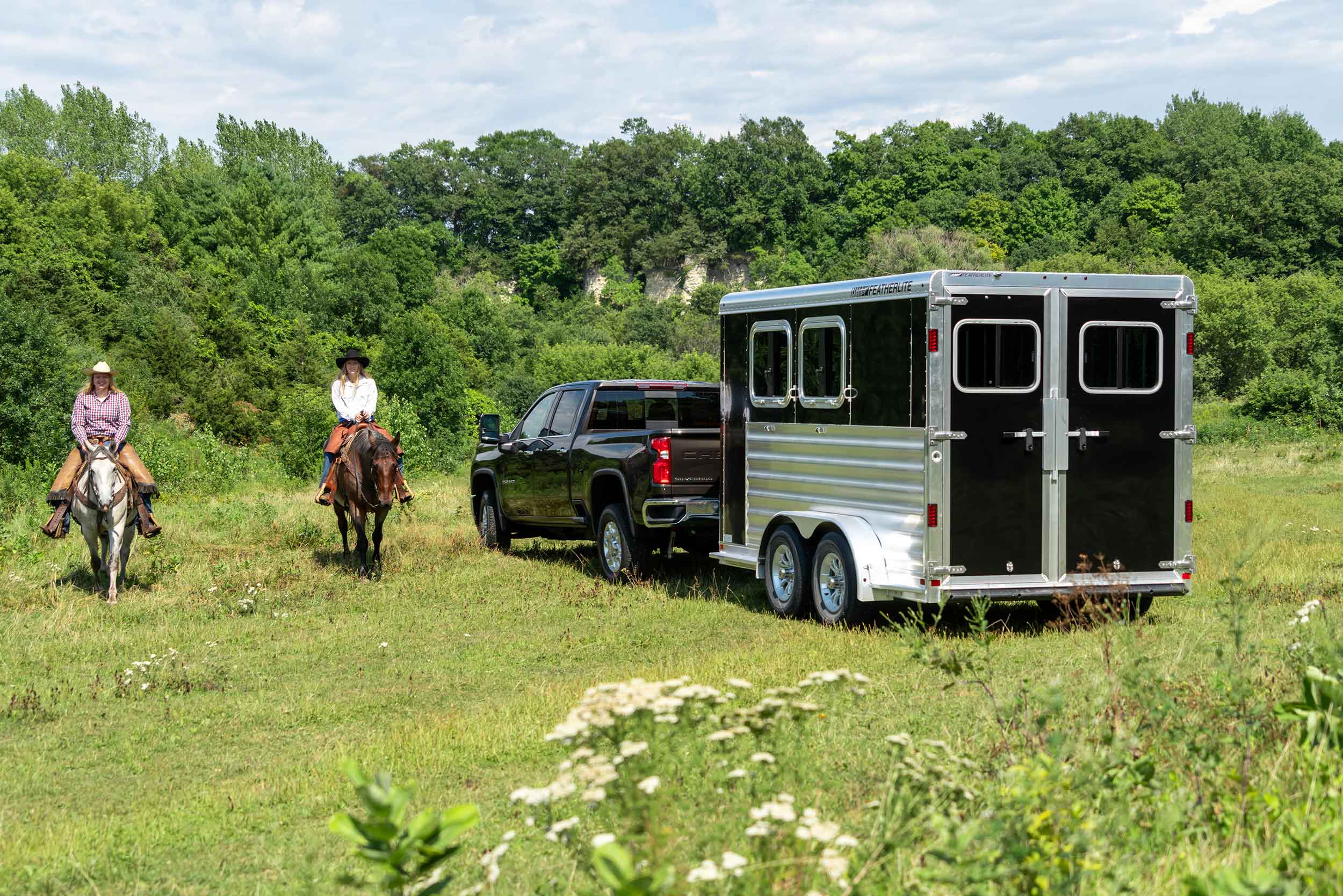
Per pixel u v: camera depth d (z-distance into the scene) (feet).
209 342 196.03
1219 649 18.90
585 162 640.99
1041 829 11.82
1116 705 17.29
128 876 16.92
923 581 30.09
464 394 139.44
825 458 33.71
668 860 11.68
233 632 35.53
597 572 45.29
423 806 18.93
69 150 409.08
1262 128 588.50
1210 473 90.63
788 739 16.06
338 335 262.88
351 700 27.63
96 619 37.35
